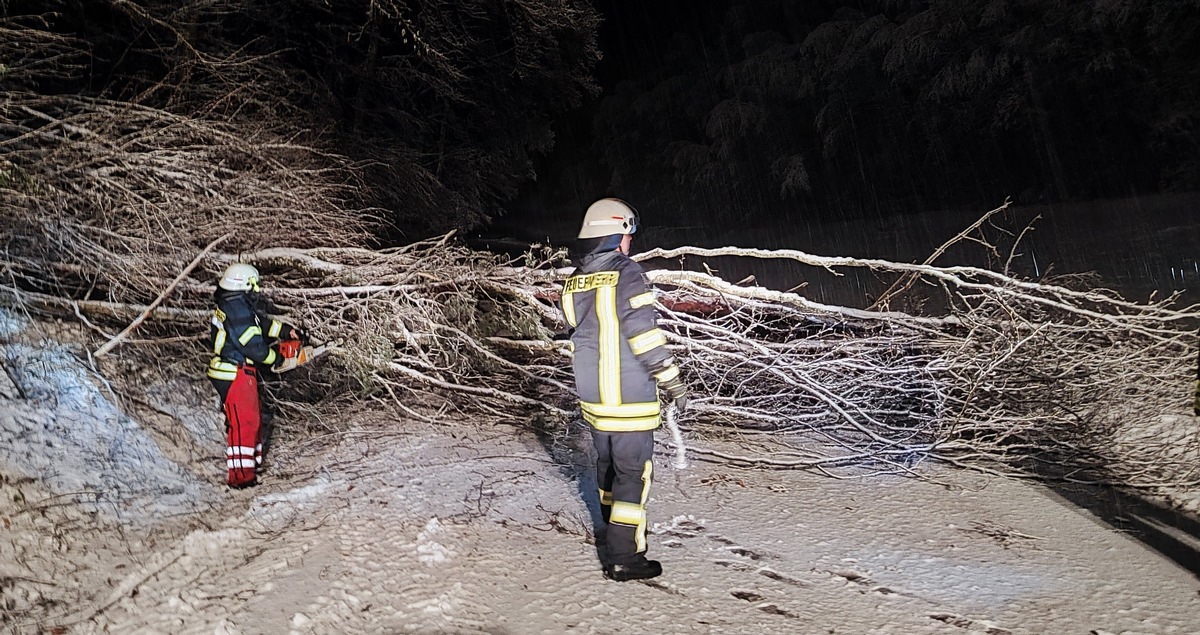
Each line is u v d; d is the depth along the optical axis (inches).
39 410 190.5
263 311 254.7
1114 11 802.2
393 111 533.6
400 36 527.2
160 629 130.3
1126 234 721.0
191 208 267.9
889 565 165.3
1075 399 252.2
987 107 991.6
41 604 137.8
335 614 134.2
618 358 148.4
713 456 233.1
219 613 134.6
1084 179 947.3
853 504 200.4
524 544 166.6
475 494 192.9
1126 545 177.8
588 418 153.6
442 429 246.2
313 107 442.9
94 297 261.3
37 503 163.2
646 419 149.8
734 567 161.6
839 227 1139.9
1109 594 153.9
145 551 161.0
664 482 210.1
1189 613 146.5
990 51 948.0
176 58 356.2
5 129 256.4
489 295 284.7
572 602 143.4
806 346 257.3
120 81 375.9
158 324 256.1
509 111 622.8
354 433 239.0
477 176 575.8
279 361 205.6
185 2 371.9
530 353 295.9
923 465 233.0
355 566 151.9
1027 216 929.5
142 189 269.4
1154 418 248.7
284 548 159.9
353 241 301.4
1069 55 884.0
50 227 238.2
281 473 206.7
